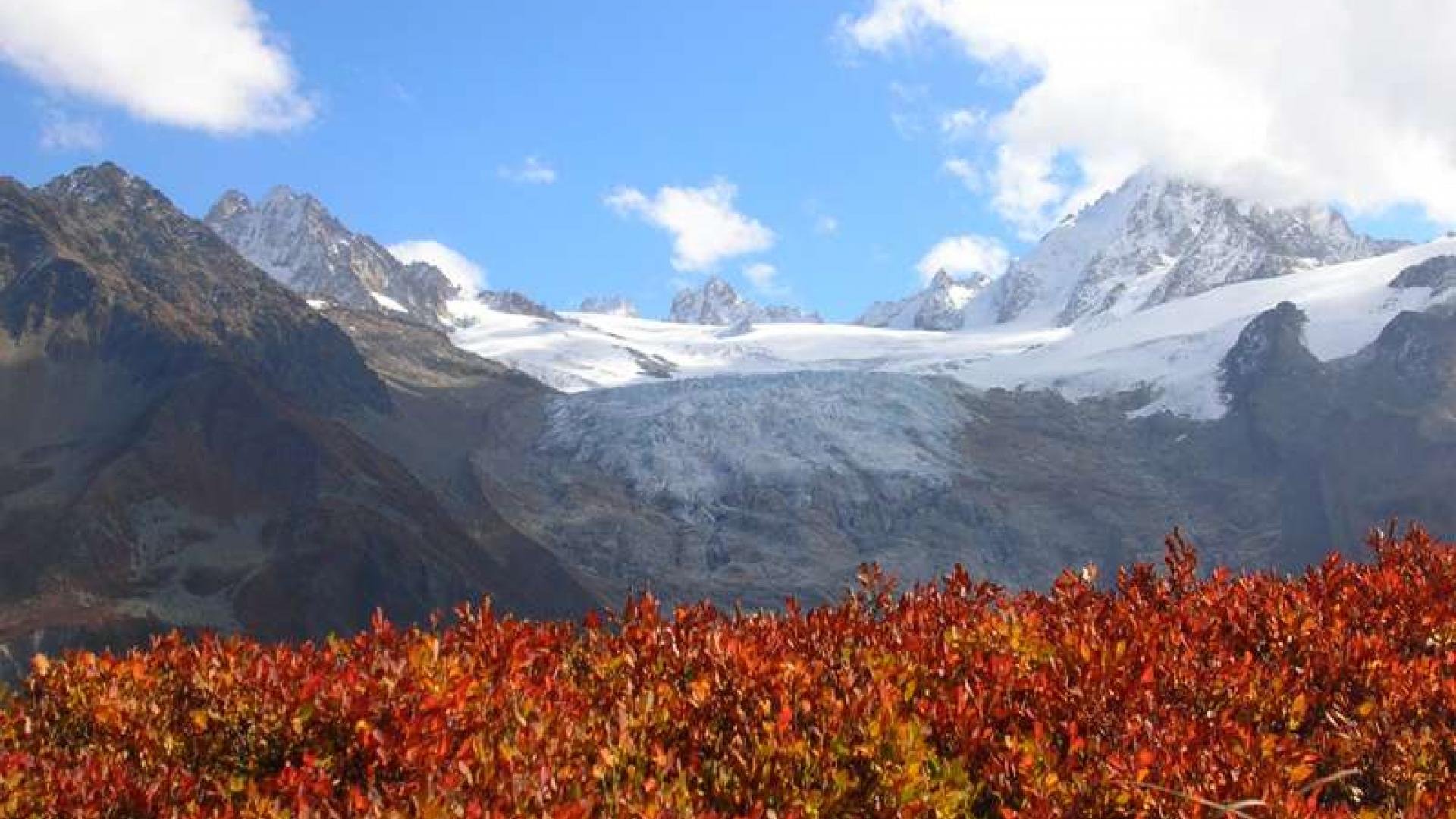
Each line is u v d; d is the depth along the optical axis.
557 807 8.79
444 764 9.91
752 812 9.03
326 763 10.15
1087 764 10.02
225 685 11.27
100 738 11.13
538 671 12.36
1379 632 13.15
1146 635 12.10
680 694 11.29
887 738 9.95
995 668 11.28
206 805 10.30
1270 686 11.69
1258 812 9.39
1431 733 10.90
